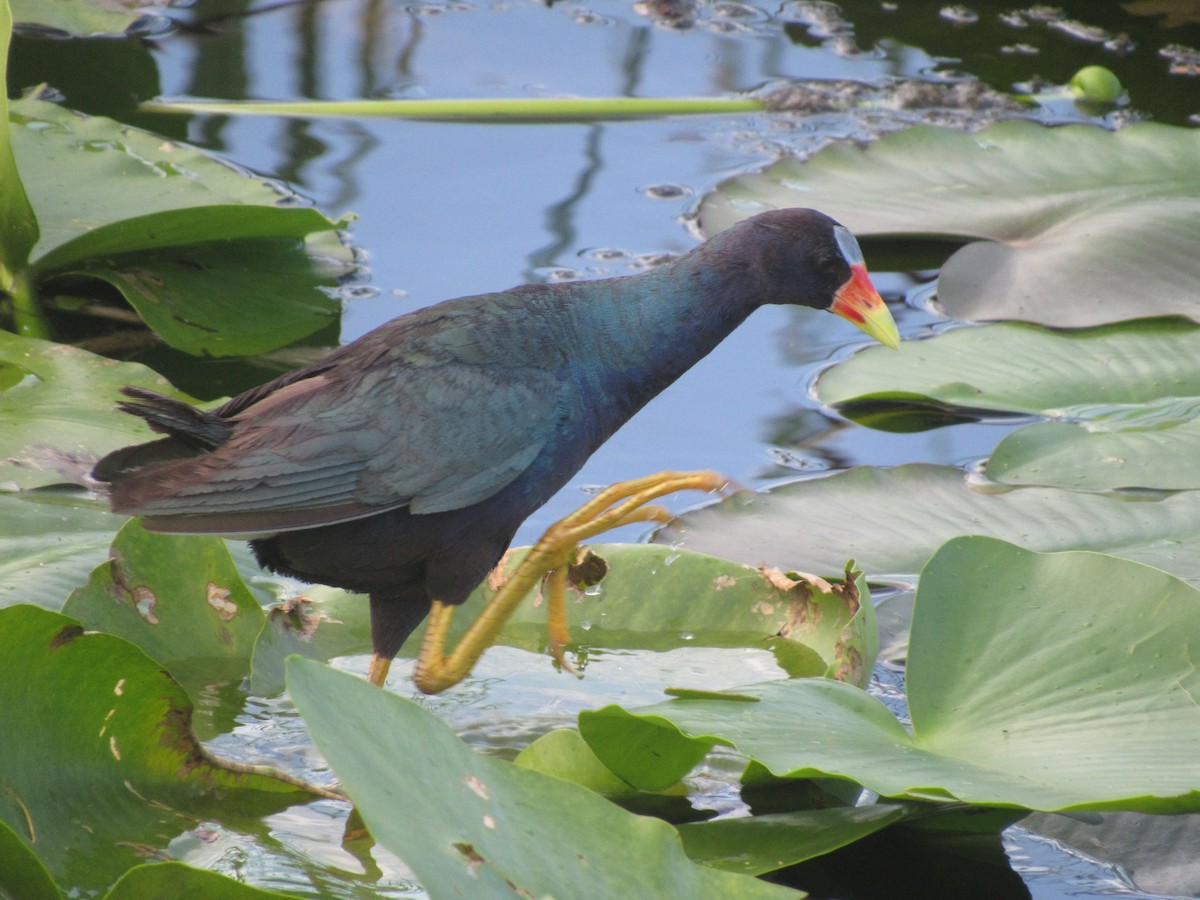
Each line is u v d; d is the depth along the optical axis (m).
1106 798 4.69
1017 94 12.55
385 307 9.20
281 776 5.34
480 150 11.36
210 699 6.13
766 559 6.99
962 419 8.59
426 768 4.09
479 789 4.16
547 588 6.92
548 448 5.89
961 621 5.73
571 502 7.71
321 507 5.53
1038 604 5.76
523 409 5.78
